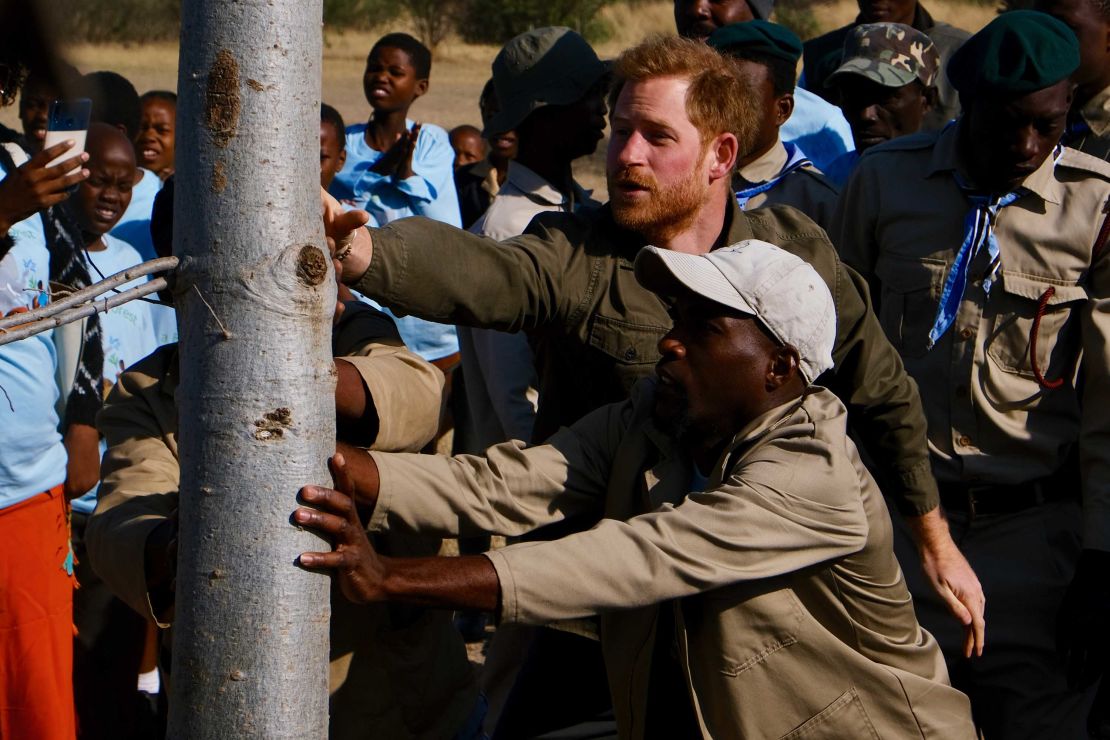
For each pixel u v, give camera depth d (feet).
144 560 16.22
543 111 29.60
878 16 40.91
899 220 26.53
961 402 25.79
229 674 12.50
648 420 17.61
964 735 17.26
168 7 37.63
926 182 26.37
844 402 21.29
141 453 18.30
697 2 35.88
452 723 19.74
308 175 12.64
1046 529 25.77
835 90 39.81
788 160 30.48
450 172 45.80
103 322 29.35
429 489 16.29
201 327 12.40
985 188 25.67
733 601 16.05
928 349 26.12
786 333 16.44
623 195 19.62
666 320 19.80
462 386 42.39
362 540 13.30
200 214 12.32
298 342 12.52
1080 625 24.04
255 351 12.34
